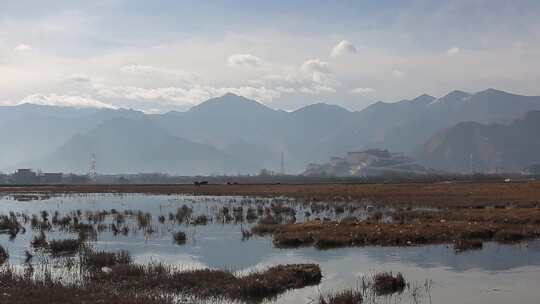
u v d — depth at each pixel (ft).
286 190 348.38
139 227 149.28
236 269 89.61
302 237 118.73
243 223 159.94
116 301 63.31
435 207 197.06
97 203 259.39
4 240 127.13
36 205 247.91
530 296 72.23
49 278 75.97
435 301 69.67
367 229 126.62
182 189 401.49
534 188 299.99
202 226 152.56
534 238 122.01
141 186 505.25
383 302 69.00
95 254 95.25
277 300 70.23
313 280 81.56
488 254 102.99
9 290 68.69
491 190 289.12
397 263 94.79
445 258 99.04
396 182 524.52
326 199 252.83
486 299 70.90
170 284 75.51
